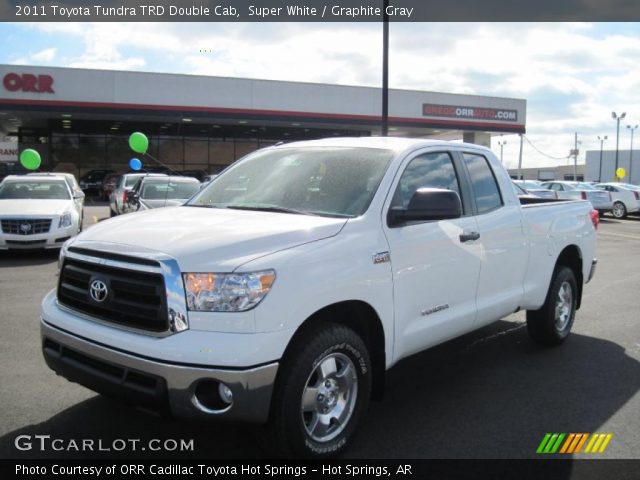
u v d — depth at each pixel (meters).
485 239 4.79
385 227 3.90
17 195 12.80
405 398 4.66
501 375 5.23
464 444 3.87
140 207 13.60
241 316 3.06
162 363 3.03
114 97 28.75
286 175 4.47
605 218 27.55
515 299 5.25
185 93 29.83
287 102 31.66
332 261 3.48
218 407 3.12
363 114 33.22
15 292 8.24
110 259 3.38
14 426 4.00
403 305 3.98
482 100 35.94
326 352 3.41
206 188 4.86
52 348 3.65
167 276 3.11
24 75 27.48
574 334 6.68
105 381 3.27
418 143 4.57
